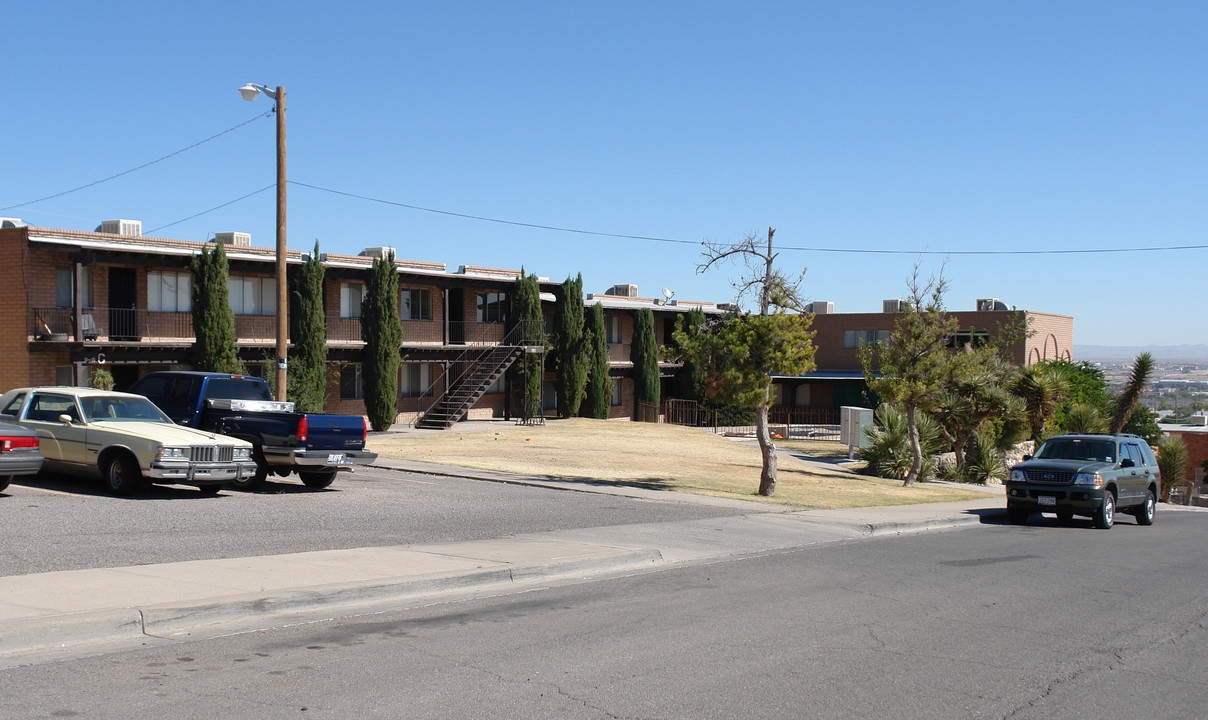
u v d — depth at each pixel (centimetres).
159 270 3194
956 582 1182
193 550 1106
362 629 823
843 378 5247
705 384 2138
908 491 2584
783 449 3725
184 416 1748
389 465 2336
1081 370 5159
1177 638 895
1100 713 653
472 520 1525
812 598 1038
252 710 589
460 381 4084
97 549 1072
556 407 4584
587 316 4472
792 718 614
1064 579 1236
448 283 3922
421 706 608
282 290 2281
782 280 2044
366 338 3503
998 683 716
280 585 933
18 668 668
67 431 1580
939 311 2603
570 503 1825
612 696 644
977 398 3100
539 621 877
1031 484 2014
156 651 727
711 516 1762
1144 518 2167
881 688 691
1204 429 5491
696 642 809
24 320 2891
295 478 1995
